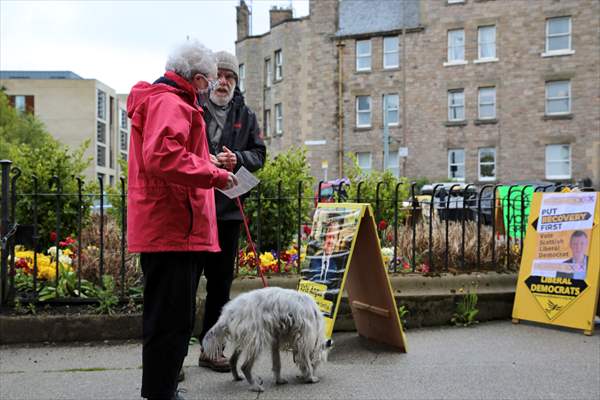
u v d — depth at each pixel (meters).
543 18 31.02
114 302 5.62
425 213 9.39
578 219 5.89
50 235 7.62
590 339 5.49
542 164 31.11
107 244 7.93
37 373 4.56
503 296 6.29
